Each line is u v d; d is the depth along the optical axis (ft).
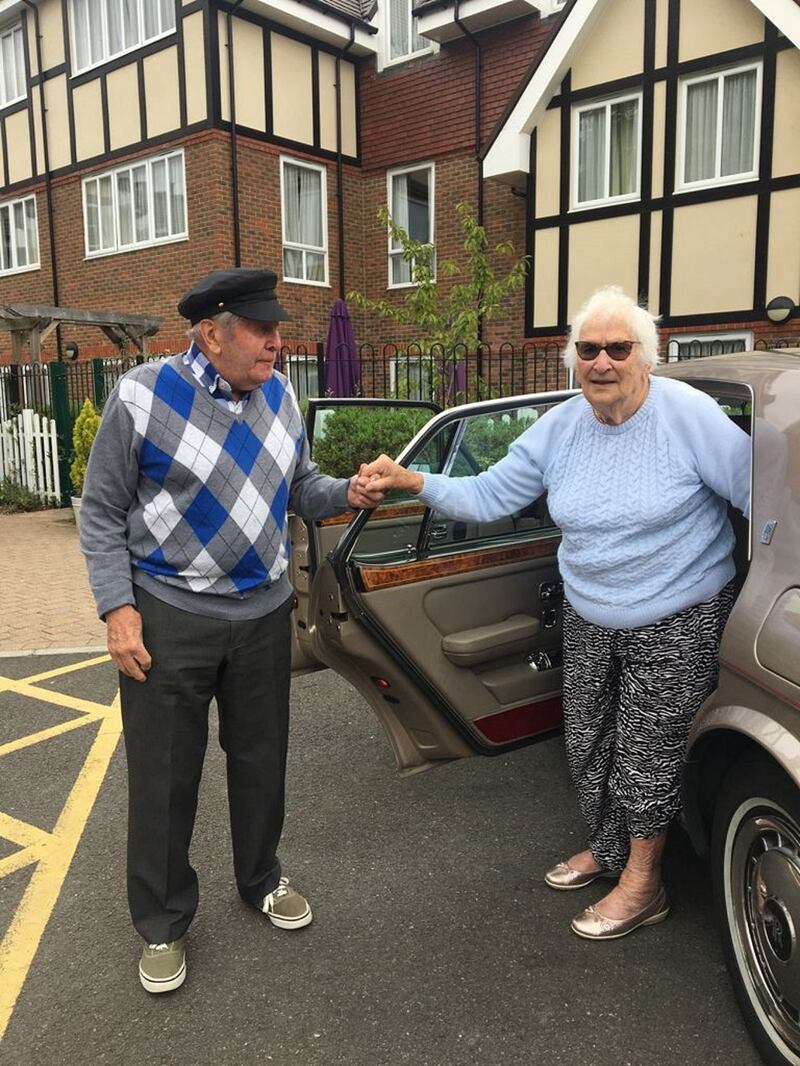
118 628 7.29
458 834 10.35
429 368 33.99
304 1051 7.03
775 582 6.72
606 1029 7.19
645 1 36.27
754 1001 6.91
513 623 9.55
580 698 8.34
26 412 37.24
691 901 8.91
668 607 7.50
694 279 36.50
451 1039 7.11
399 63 48.60
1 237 57.41
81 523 7.43
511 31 44.04
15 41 53.52
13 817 11.02
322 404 13.41
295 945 8.38
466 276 46.34
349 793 11.46
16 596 22.62
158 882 7.79
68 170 51.62
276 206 46.75
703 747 7.55
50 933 8.66
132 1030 7.31
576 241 39.63
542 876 9.43
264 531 7.66
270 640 8.06
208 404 7.28
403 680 8.98
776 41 33.37
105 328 40.14
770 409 7.26
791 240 33.96
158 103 45.88
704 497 7.57
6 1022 7.44
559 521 7.99
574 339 7.44
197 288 6.95
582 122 39.01
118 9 47.03
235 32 43.80
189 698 7.59
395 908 8.93
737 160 35.24
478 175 45.52
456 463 10.38
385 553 9.57
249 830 8.51
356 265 51.52
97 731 13.74
